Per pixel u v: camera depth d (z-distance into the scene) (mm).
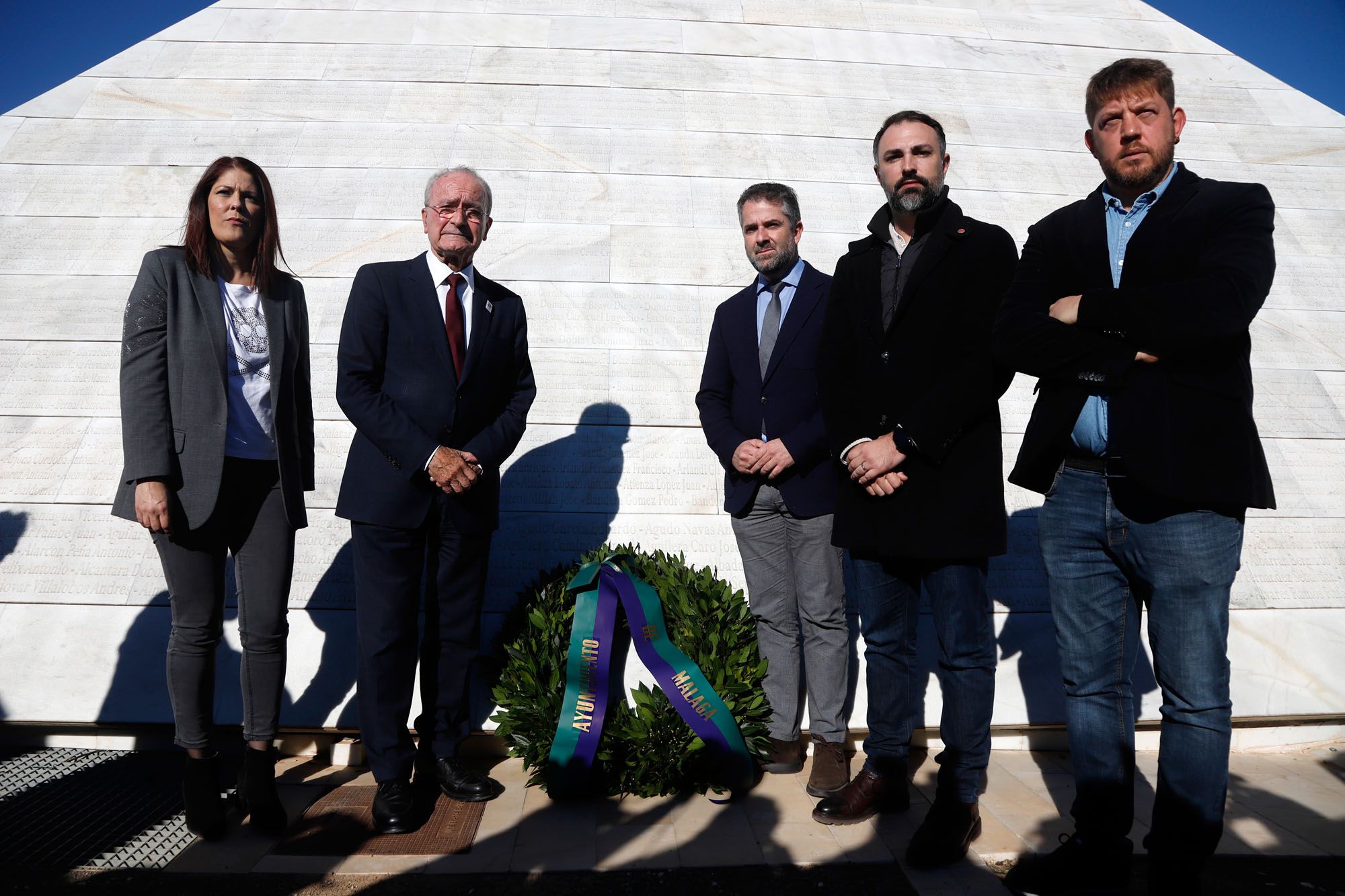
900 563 3184
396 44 6270
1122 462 2514
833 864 2904
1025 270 2859
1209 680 2469
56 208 5184
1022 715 3986
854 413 3252
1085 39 6836
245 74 6000
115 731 3816
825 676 3490
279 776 3668
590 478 4492
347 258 5023
